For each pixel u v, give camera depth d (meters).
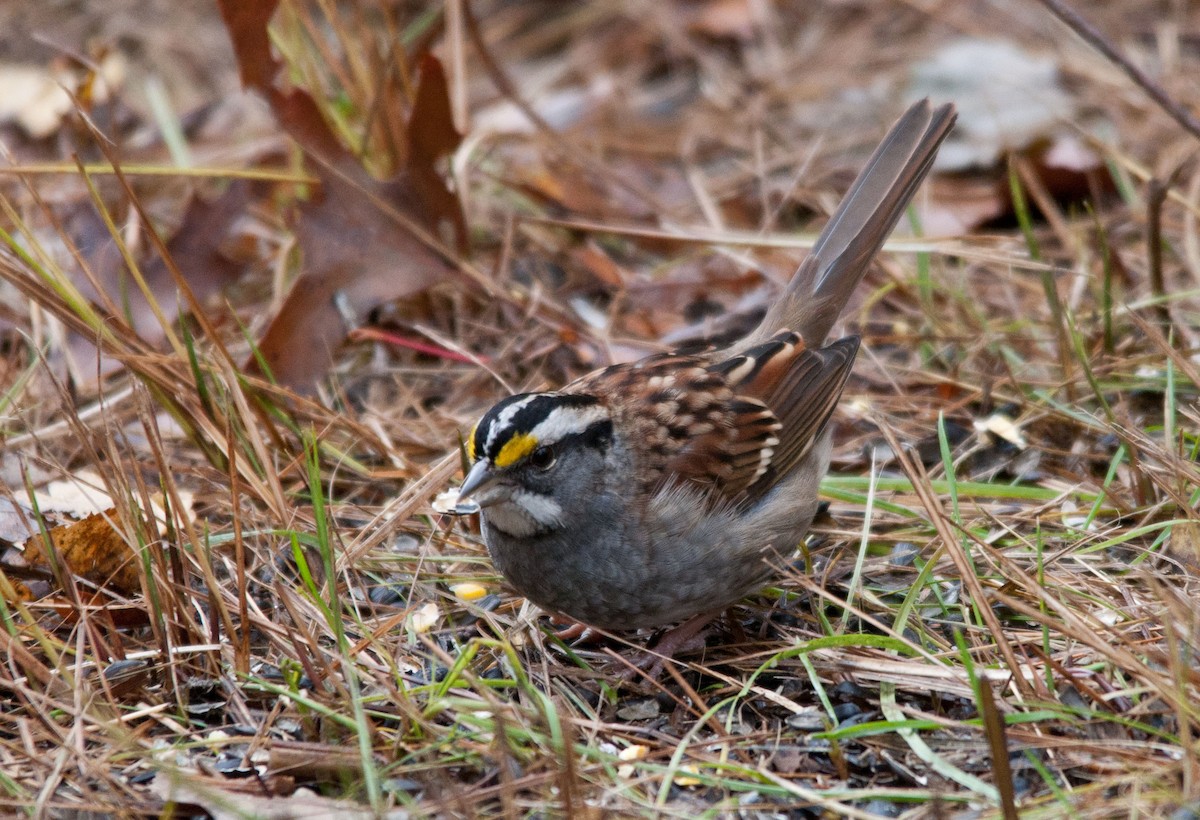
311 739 7.50
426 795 7.00
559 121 15.45
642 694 8.23
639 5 17.78
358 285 11.38
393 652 8.28
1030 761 7.15
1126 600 8.44
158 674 7.99
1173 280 12.19
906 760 7.35
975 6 17.25
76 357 11.16
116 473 8.22
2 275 9.12
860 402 10.87
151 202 14.01
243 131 15.19
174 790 6.75
